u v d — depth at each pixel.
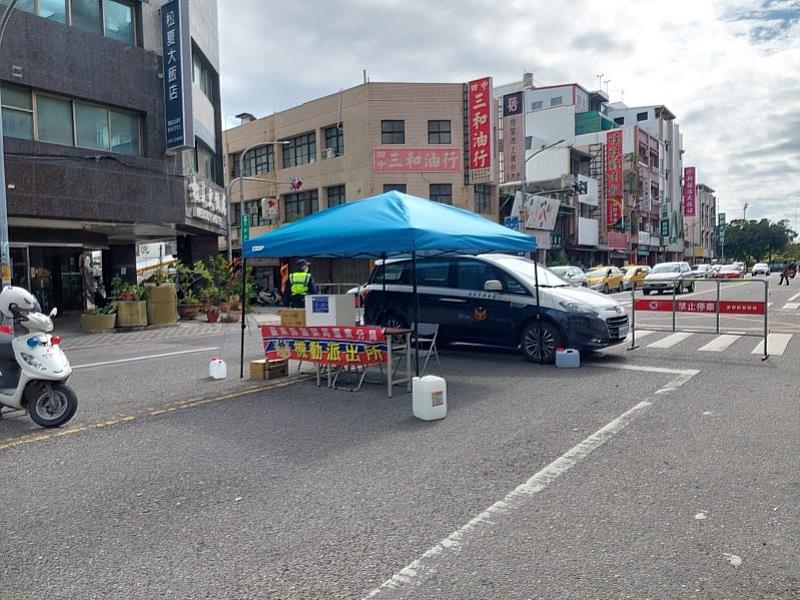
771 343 11.41
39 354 6.31
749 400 6.91
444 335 10.56
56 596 3.11
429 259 10.88
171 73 17.88
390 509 4.09
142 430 6.18
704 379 8.15
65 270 20.92
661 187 69.19
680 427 5.86
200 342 13.95
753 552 3.40
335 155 35.28
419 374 8.05
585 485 4.43
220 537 3.73
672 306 10.92
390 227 7.44
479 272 10.32
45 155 15.08
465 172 33.38
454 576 3.21
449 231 7.70
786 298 24.70
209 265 22.98
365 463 5.02
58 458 5.32
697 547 3.47
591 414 6.41
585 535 3.64
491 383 8.19
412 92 33.03
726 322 15.65
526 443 5.47
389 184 33.12
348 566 3.34
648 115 69.69
